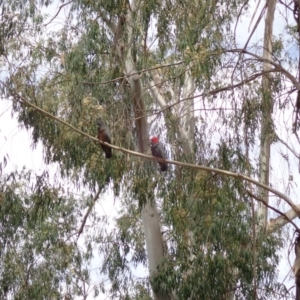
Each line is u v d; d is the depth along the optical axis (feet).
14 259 48.01
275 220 38.40
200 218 35.53
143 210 42.52
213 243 35.35
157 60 41.52
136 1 38.29
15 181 42.73
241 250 35.32
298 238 28.94
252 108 34.35
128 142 36.37
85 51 38.78
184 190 36.52
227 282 35.04
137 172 36.83
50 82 41.70
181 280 37.01
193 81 40.57
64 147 38.45
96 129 35.42
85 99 34.76
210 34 36.42
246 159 34.22
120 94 37.24
